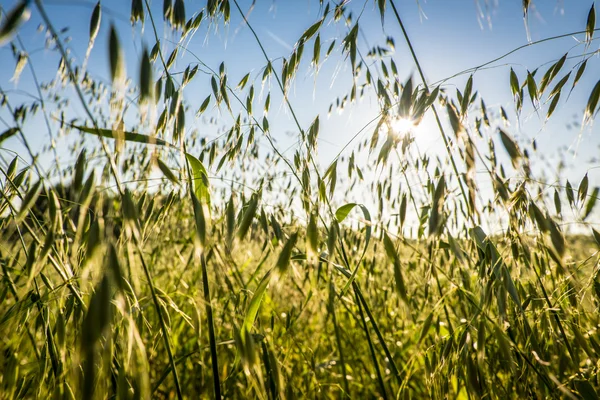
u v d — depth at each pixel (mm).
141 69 918
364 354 2502
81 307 1267
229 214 1298
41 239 1368
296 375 2066
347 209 1660
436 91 1373
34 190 1079
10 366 1206
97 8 1076
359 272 2236
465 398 1669
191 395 2072
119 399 983
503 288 1312
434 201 1286
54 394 1116
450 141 1540
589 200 1412
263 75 1802
